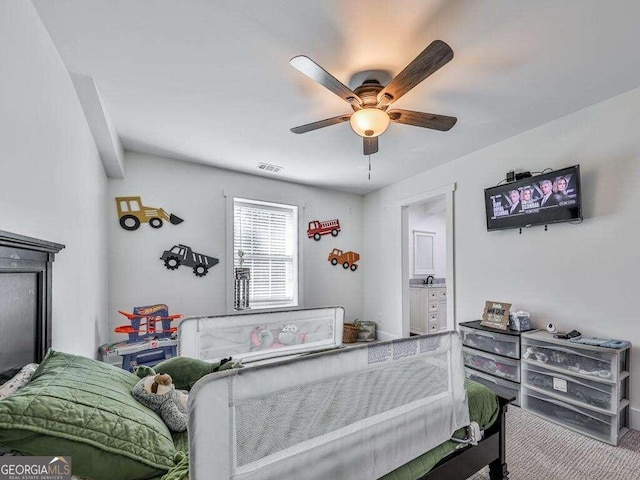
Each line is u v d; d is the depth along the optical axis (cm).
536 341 238
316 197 466
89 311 228
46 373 99
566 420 219
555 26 153
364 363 106
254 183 409
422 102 228
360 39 162
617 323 219
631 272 213
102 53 168
